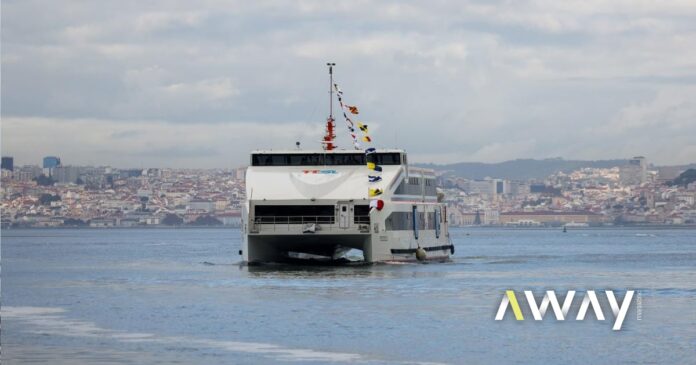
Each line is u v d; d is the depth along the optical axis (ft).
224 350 222.89
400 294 330.13
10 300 330.95
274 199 405.59
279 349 223.71
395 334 244.22
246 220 410.93
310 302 307.99
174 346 228.43
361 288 348.38
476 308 293.84
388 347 225.97
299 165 419.33
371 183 410.31
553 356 215.72
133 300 325.42
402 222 428.97
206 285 373.20
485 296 326.03
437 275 401.90
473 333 245.65
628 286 377.71
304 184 409.90
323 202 405.18
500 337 239.71
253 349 223.92
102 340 237.86
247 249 415.23
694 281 404.57
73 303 319.06
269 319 271.08
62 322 270.87
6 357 215.72
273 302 308.81
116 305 311.47
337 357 214.28
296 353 219.00
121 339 239.09
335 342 232.53
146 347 227.40
